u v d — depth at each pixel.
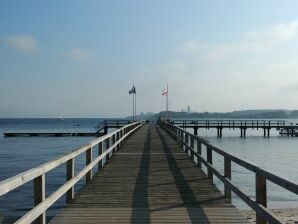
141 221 7.43
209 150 12.03
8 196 20.42
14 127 149.25
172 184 11.33
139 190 10.45
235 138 69.56
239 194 7.25
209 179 12.10
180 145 22.98
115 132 19.45
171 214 7.96
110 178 12.35
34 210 5.52
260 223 6.03
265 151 45.78
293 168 31.25
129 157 17.84
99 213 8.05
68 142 63.38
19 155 43.75
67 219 7.58
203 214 7.95
